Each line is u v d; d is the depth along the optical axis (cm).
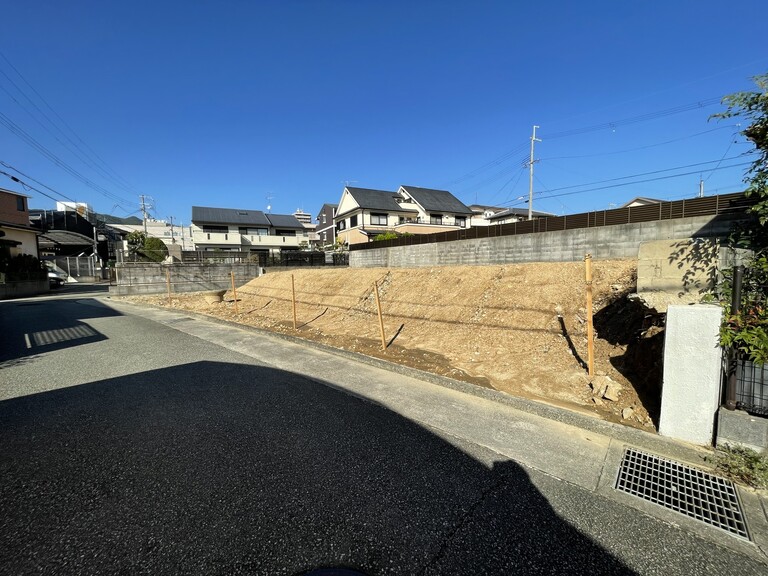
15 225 1828
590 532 169
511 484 206
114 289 1416
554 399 328
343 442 256
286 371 439
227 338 647
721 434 229
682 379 241
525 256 911
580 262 690
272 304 1126
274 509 184
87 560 151
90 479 212
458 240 1080
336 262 1936
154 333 694
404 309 763
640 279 341
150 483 207
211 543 161
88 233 3120
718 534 168
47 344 597
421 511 182
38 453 242
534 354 448
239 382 395
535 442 256
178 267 1533
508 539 164
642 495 196
